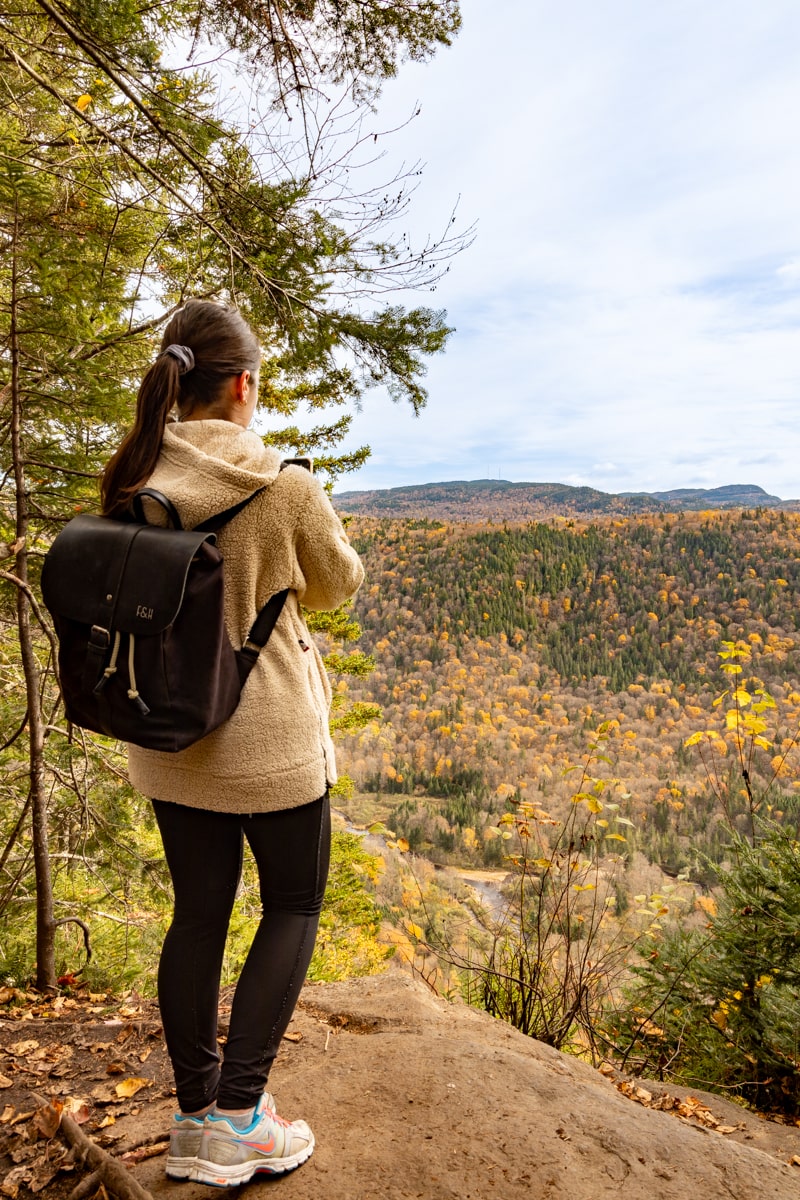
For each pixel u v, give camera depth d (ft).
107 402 10.93
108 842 12.75
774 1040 12.27
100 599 3.87
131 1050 7.18
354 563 4.59
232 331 4.67
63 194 11.06
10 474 11.23
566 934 10.09
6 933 11.37
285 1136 4.60
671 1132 5.67
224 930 4.60
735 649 13.10
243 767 4.14
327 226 11.53
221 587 3.96
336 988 8.41
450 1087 5.77
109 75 10.07
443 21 11.03
